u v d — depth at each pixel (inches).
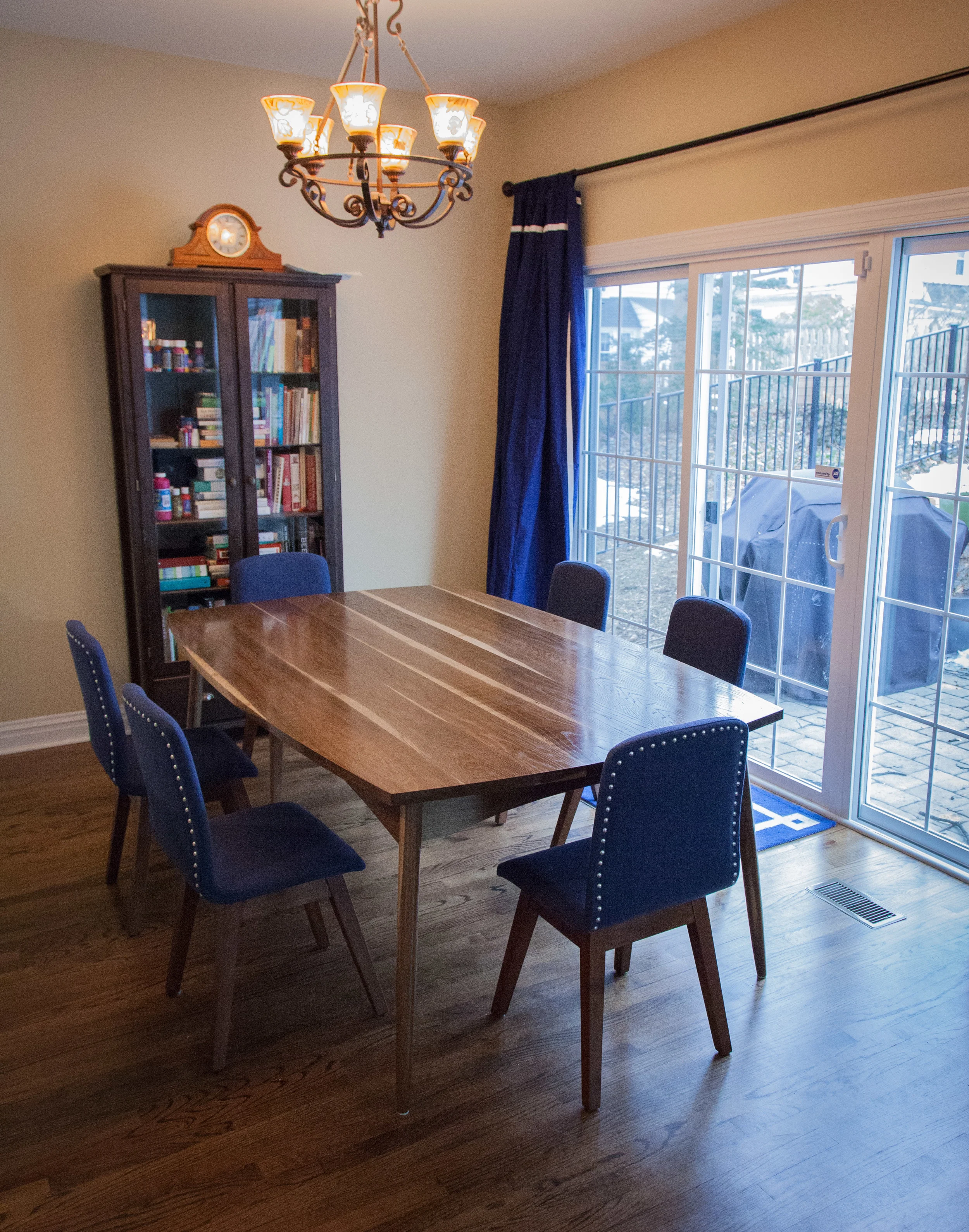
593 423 187.2
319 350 165.5
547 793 92.6
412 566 200.1
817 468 139.6
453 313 193.3
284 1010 101.0
